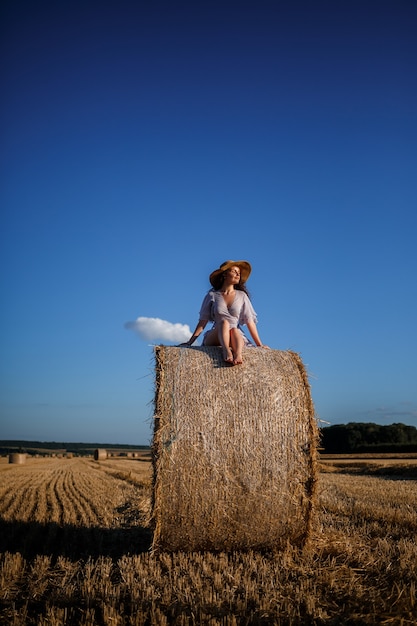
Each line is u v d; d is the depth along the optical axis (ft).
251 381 23.58
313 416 23.82
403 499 43.04
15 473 86.33
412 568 20.21
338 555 22.90
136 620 16.06
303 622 16.21
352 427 217.77
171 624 16.20
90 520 34.55
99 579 20.44
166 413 22.88
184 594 18.10
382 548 23.68
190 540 22.88
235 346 23.77
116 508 40.01
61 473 86.02
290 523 23.17
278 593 18.17
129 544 27.17
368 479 67.82
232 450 22.76
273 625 15.99
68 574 21.31
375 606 17.02
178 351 24.23
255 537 23.13
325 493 46.47
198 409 22.95
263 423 23.15
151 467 23.21
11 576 21.35
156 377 23.53
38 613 17.58
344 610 17.08
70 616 17.03
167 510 22.53
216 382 23.41
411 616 16.11
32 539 28.45
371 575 20.45
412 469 82.07
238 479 22.70
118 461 150.82
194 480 22.53
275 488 22.91
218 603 17.35
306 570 20.92
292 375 24.07
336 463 116.16
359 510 35.73
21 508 40.34
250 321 26.81
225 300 26.32
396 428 214.48
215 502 22.56
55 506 41.06
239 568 20.94
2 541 28.17
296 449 23.32
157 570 20.83
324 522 31.40
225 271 26.84
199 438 22.68
